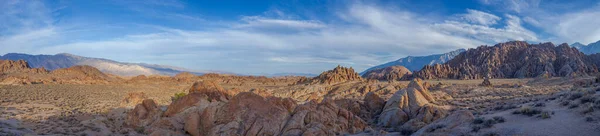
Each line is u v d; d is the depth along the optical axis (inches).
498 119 964.6
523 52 6594.5
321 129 1163.3
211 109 1315.2
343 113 1387.8
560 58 5841.5
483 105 1685.5
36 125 1434.5
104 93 3334.2
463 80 5196.9
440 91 2824.8
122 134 1362.0
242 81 6456.7
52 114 1788.9
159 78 6323.8
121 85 4510.3
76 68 6683.1
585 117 824.9
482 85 3420.3
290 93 3371.1
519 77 5679.1
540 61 5816.9
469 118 1010.1
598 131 725.3
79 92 3253.0
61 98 2682.1
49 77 5285.4
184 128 1354.6
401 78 6624.0
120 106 2113.7
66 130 1336.1
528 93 2182.6
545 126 830.5
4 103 2172.7
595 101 917.8
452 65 7278.5
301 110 1299.2
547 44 6983.3
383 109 1569.9
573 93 1146.7
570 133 755.4
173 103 1520.7
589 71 5216.5
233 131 1199.6
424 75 6314.0
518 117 970.1
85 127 1395.2
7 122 1392.7
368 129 1285.7
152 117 1489.9
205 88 1802.4
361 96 2979.8
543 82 3599.9
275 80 6446.9
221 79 6752.0
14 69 6102.4
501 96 2121.1
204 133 1273.4
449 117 1047.6
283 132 1200.8
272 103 1322.6
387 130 1310.3
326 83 4052.7
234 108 1278.3
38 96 2711.6
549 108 1024.2
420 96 1541.6
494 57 6505.9
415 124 1223.5
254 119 1235.9
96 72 7096.5
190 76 7150.6
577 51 6633.9
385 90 3085.6
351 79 4249.5
